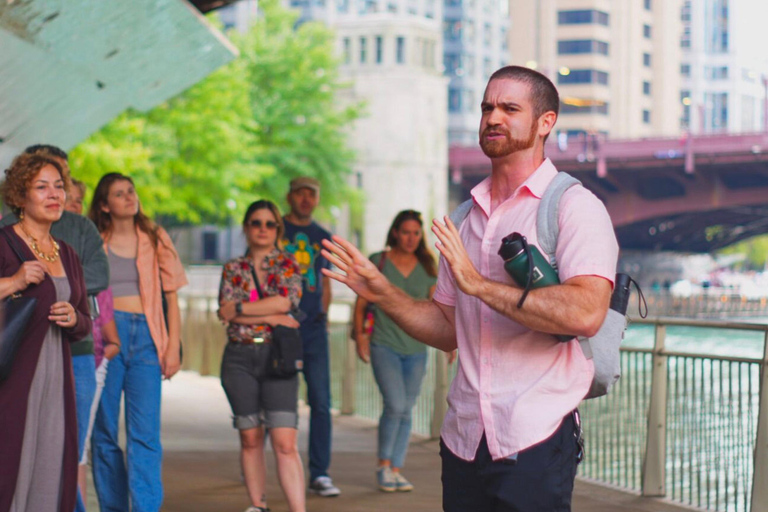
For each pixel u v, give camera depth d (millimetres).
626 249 110438
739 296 66188
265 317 6926
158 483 6715
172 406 13469
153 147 46281
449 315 4070
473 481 3789
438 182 93688
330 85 62906
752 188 81375
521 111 3756
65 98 9961
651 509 7500
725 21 181250
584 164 83500
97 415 6730
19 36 8656
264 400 6926
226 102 48406
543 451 3658
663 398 7902
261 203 7055
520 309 3510
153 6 9102
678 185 86188
